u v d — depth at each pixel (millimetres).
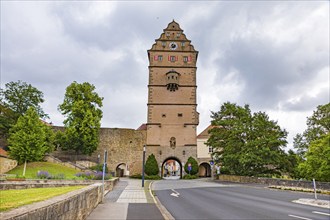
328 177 36594
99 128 57375
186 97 58219
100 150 58688
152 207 14828
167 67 59438
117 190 25891
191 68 59719
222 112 47688
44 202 6641
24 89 54844
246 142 40375
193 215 12742
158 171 54312
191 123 56969
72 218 8523
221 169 51188
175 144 56094
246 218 11758
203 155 67625
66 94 54875
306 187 25031
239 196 20766
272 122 40312
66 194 9008
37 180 26641
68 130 51844
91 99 55406
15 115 52344
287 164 38812
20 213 4816
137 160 58875
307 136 53531
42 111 56781
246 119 41719
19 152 38438
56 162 48375
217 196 20922
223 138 45719
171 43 60719
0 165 38219
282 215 12344
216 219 11703
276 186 28219
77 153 55219
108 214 12461
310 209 14180
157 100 57781
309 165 38719
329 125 51500
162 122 56906
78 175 33406
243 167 39844
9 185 22531
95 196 14516
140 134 60188
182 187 30281
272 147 38188
